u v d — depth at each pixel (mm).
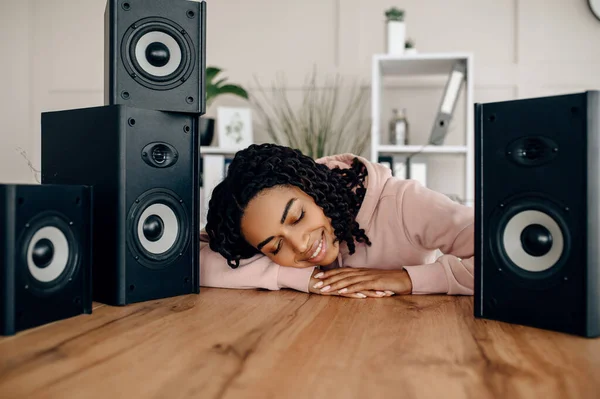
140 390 591
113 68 1079
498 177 915
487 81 2955
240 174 1167
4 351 741
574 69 2895
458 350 743
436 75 2957
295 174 1134
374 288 1134
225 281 1236
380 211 1308
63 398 570
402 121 2762
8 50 3332
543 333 840
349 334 826
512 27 2938
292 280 1188
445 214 1231
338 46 3080
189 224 1169
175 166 1140
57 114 1169
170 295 1139
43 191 893
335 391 587
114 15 1076
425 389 594
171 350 742
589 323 814
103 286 1079
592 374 644
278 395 576
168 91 1124
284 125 3133
